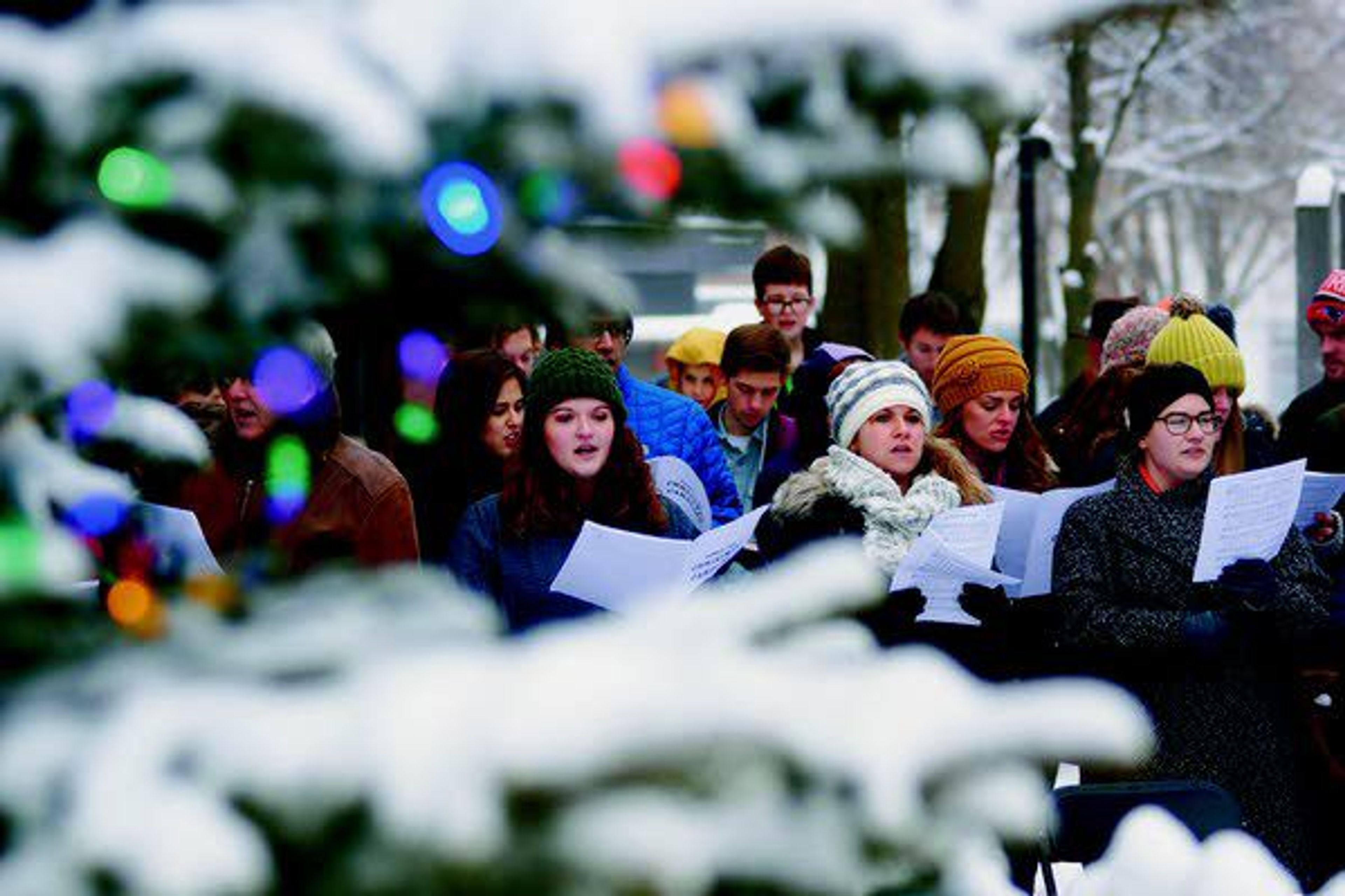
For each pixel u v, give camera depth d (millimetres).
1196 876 5418
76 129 3539
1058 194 68562
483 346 15320
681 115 3736
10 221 3701
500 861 3420
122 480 4828
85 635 4160
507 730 3371
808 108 3844
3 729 3633
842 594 3986
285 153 3584
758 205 3986
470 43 3578
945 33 3816
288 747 3400
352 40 3596
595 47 3576
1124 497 13242
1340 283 18438
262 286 3854
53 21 3766
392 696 3510
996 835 3836
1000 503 12570
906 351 19688
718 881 3588
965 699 3791
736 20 3682
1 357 3457
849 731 3693
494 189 3811
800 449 14898
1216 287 77875
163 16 3512
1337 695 14750
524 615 11664
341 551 11609
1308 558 13430
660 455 15867
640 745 3428
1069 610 13094
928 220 62469
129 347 3820
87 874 3305
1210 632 12656
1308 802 13328
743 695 3576
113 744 3471
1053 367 69250
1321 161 69750
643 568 10352
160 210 3664
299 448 11594
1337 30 66250
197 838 3262
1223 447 15336
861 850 3707
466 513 12133
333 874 3441
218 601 4414
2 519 4215
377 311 4516
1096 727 3746
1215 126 69125
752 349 17422
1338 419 17250
